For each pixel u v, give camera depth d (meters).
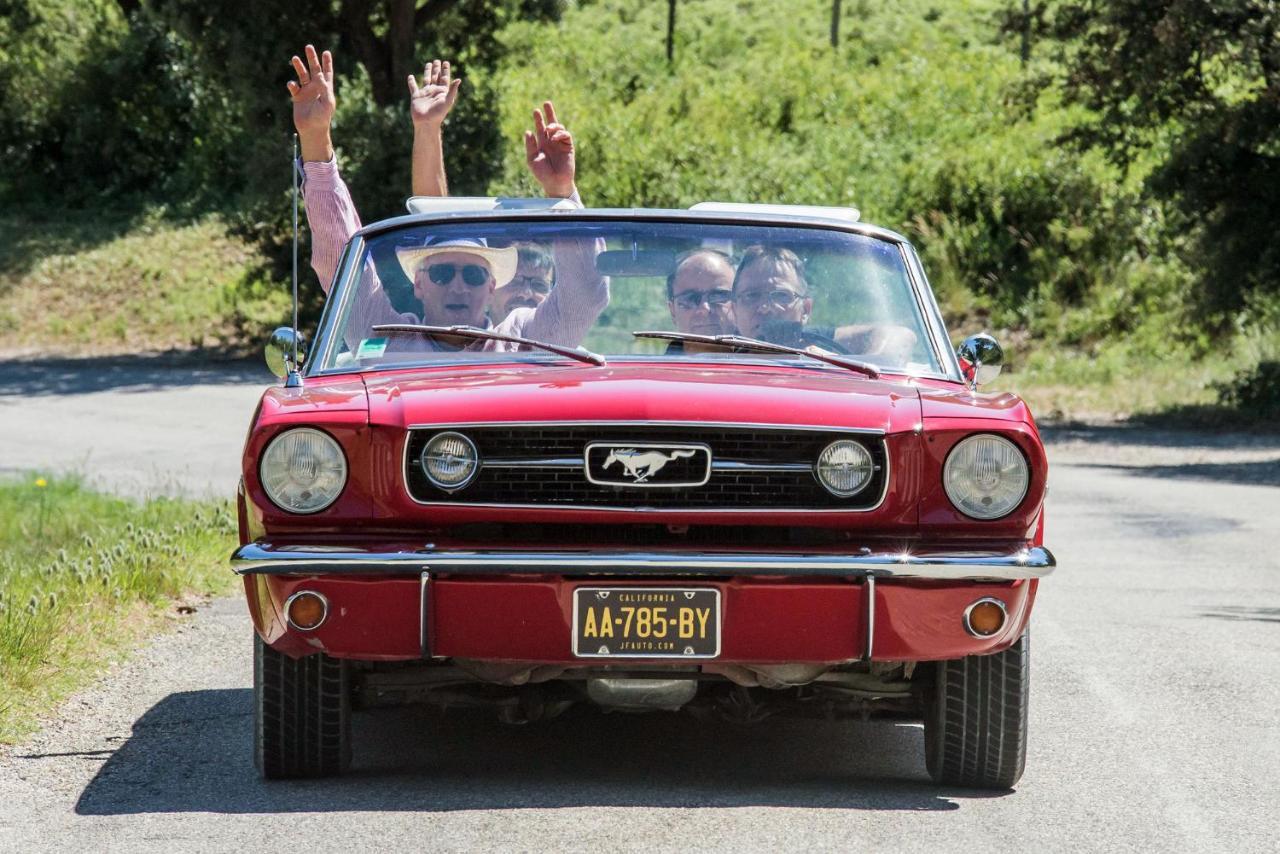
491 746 10.86
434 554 8.64
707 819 8.95
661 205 78.69
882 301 10.77
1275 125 52.66
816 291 10.78
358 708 9.90
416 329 10.38
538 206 12.09
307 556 8.65
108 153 91.25
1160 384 61.22
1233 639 15.43
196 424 44.34
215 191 90.38
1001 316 71.25
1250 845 8.80
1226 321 60.88
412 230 11.05
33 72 92.75
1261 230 54.38
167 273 81.12
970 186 76.94
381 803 9.21
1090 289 71.56
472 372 9.94
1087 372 63.69
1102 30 54.69
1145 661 14.31
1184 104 53.97
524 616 8.68
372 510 8.91
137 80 92.31
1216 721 12.00
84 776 9.92
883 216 77.38
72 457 35.84
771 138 88.75
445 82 14.15
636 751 10.77
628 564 8.61
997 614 8.88
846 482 8.95
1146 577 19.59
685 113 91.25
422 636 8.68
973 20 145.62
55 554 18.64
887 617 8.75
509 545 8.79
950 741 9.71
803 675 9.26
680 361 10.38
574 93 96.56
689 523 8.91
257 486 8.91
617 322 10.73
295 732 9.58
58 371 63.28
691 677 9.17
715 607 8.70
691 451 8.92
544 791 9.54
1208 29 50.84
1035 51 93.69
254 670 9.62
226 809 9.10
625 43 122.00
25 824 8.80
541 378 9.50
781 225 11.13
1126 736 11.51
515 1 71.94
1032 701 12.67
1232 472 37.19
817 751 10.95
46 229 87.00
